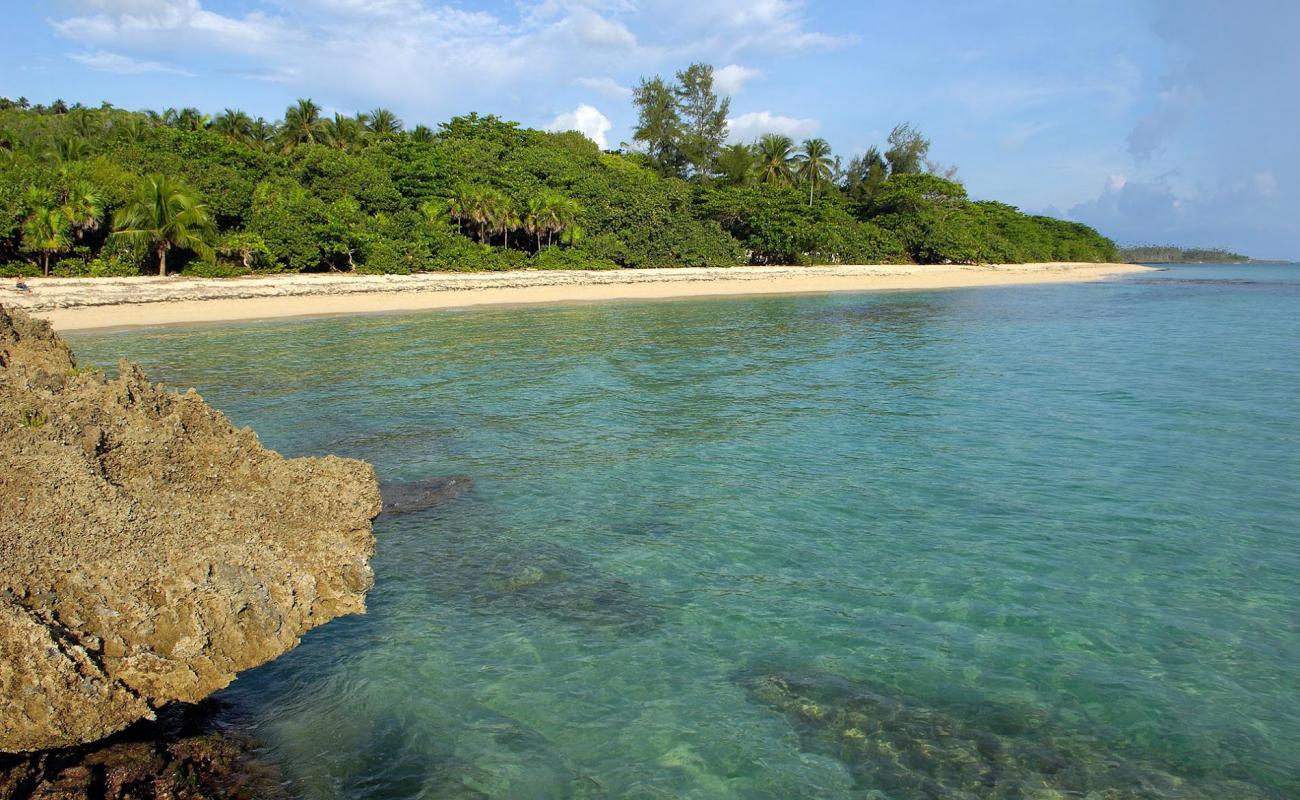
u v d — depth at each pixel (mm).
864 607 8172
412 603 8188
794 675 6887
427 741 5910
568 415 16797
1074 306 44344
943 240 82688
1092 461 13227
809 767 5680
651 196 67188
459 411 17109
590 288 53688
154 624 5578
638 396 18781
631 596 8430
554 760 5738
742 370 22422
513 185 60312
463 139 70812
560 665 7035
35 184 41844
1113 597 8383
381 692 6535
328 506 9375
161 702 5449
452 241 55062
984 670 6977
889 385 20125
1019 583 8719
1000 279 72125
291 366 22844
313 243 47844
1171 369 21984
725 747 5910
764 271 63969
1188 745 5945
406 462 13234
